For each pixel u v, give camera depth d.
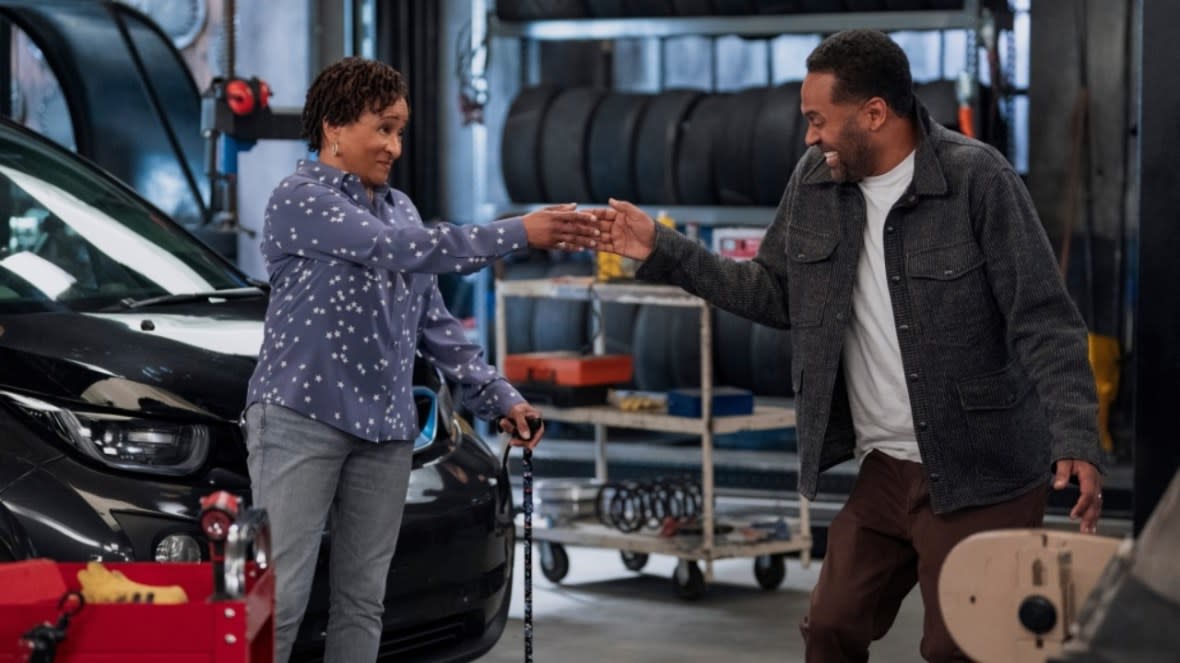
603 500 6.88
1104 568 2.59
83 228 4.87
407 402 3.71
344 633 3.74
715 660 5.52
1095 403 3.37
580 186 7.96
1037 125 8.43
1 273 4.57
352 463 3.69
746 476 7.37
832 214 3.62
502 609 4.47
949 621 2.68
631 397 6.73
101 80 8.24
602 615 6.16
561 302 8.01
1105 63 8.30
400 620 4.14
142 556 3.76
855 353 3.64
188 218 8.67
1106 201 8.34
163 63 8.37
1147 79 3.73
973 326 3.49
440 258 3.50
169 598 2.63
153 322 4.43
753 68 8.07
